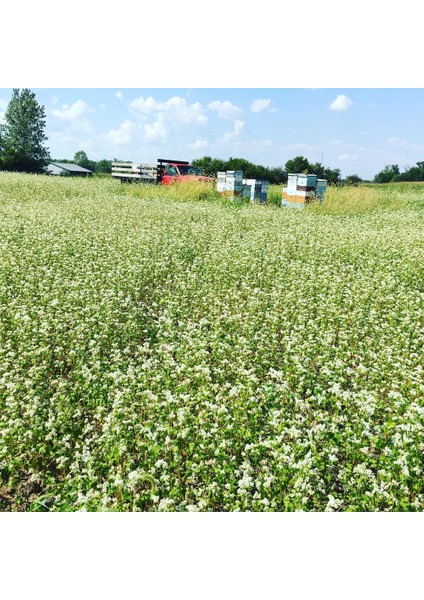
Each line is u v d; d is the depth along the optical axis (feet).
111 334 28.58
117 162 127.54
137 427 20.01
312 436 19.62
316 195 86.17
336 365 25.07
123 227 55.36
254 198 85.30
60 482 18.74
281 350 29.22
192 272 40.50
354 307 34.47
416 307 33.96
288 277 39.11
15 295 33.40
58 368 26.08
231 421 20.61
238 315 31.32
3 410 21.21
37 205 67.41
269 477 17.63
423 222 72.28
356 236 54.29
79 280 36.19
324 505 17.54
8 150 199.62
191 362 25.43
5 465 18.47
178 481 17.76
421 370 24.94
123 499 17.03
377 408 22.09
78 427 20.63
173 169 106.52
